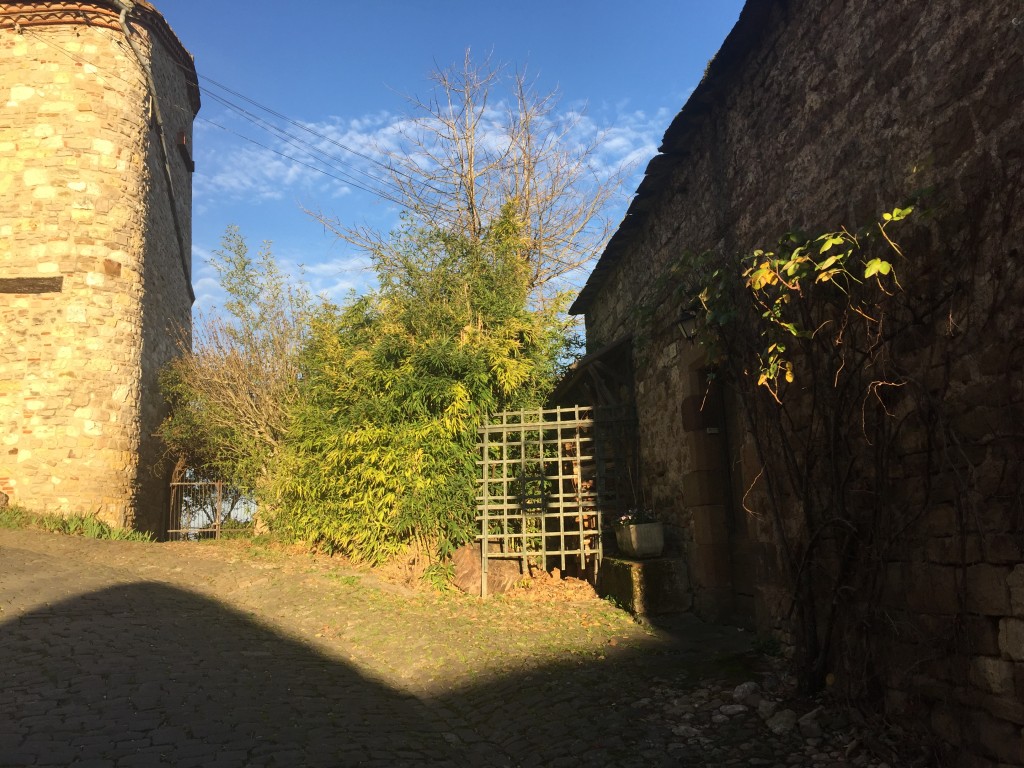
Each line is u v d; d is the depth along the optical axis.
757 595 5.48
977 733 3.15
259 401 12.73
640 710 4.45
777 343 4.52
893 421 3.76
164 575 8.82
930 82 3.61
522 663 5.55
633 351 8.58
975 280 3.21
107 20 12.69
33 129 12.27
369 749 4.00
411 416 8.50
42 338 11.87
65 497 11.57
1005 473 3.04
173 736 3.94
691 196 6.82
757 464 5.54
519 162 16.09
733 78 5.86
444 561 8.29
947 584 3.36
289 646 6.22
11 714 4.09
